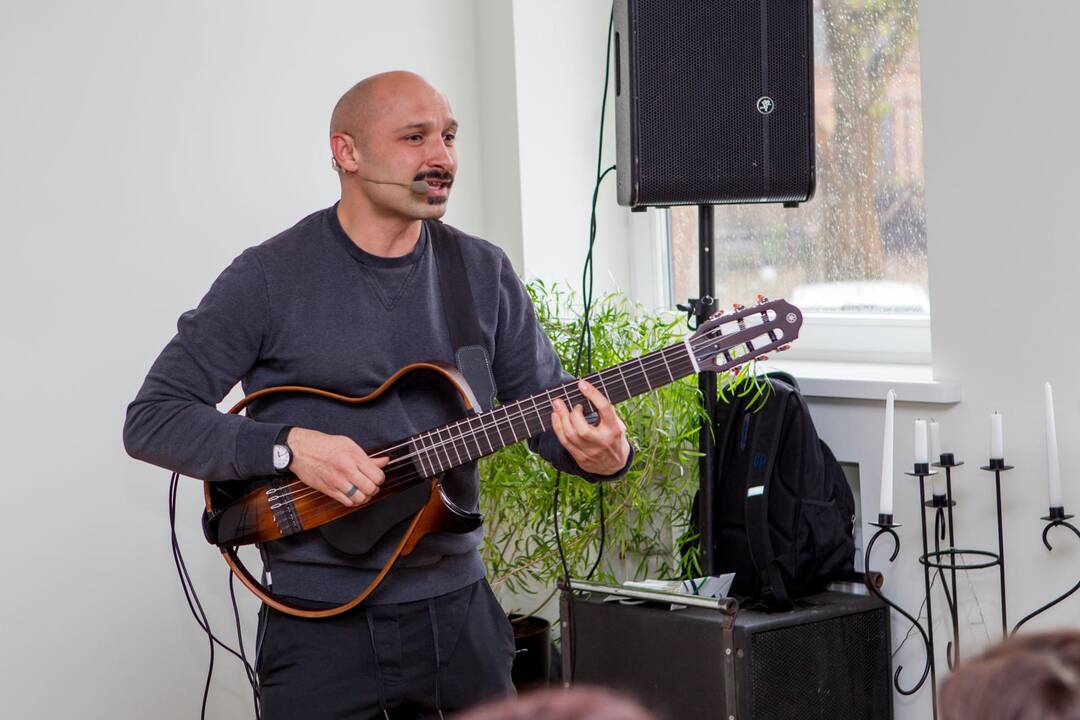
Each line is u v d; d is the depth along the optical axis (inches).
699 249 110.7
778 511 110.5
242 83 115.6
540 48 133.2
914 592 111.9
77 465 106.7
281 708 83.2
